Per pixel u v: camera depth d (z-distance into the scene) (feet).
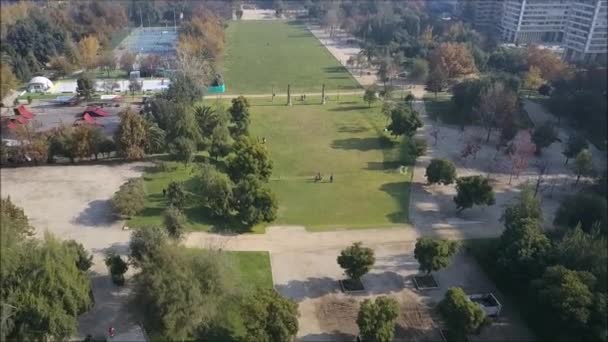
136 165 375.45
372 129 473.26
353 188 358.23
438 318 235.61
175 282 191.01
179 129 385.29
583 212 298.15
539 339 225.97
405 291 253.24
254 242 288.30
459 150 433.07
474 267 273.95
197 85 495.41
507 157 421.59
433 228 310.04
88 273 252.62
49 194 327.88
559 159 424.87
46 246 209.56
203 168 343.67
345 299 245.86
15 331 194.90
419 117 469.16
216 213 308.19
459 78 640.58
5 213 245.24
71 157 372.38
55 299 199.41
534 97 597.11
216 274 203.82
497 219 322.34
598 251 238.68
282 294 246.68
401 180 373.40
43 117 483.92
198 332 215.10
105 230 290.97
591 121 495.00
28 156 365.81
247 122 443.32
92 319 224.33
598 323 206.39
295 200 338.54
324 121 492.54
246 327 201.77
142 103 525.34
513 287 256.93
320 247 286.46
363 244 290.97
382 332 206.28
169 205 310.65
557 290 215.10
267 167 345.72
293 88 606.55
